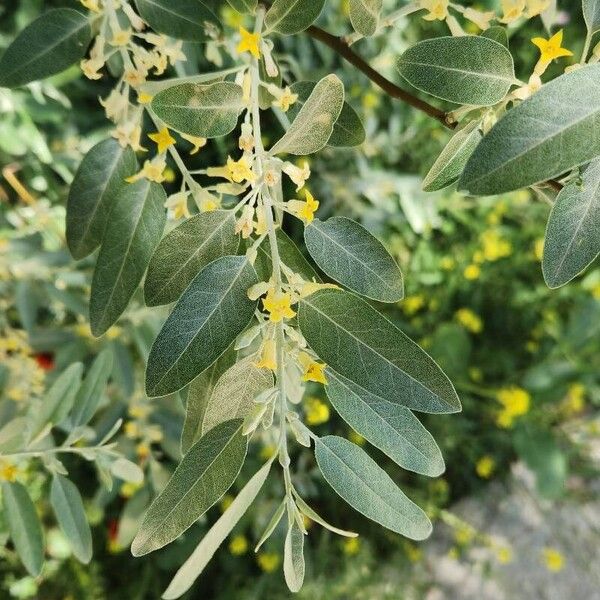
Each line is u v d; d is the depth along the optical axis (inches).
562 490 38.7
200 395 8.8
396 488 8.0
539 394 39.2
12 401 19.3
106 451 14.0
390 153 35.5
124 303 9.3
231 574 35.7
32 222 24.1
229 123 7.9
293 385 8.3
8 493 13.2
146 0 10.0
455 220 40.3
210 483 7.6
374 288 8.0
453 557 39.3
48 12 9.7
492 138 5.9
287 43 28.5
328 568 36.8
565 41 30.6
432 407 7.2
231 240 8.1
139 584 33.6
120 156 9.9
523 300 40.3
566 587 42.3
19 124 22.0
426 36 31.3
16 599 31.2
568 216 7.0
